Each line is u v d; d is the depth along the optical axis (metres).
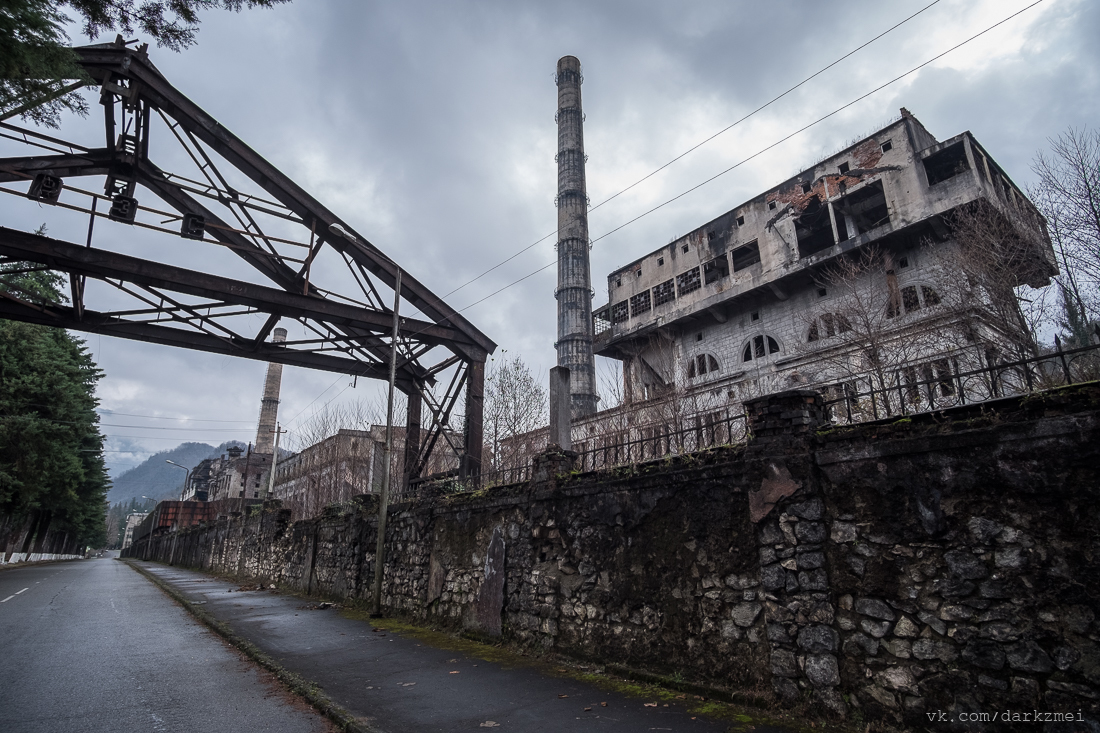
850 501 5.57
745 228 29.38
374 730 5.25
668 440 8.05
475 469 15.19
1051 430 4.51
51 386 31.27
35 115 7.55
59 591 19.77
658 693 6.44
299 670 7.75
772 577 5.95
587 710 5.89
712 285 30.14
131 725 5.53
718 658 6.31
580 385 37.06
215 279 12.95
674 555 7.05
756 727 5.22
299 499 34.75
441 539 11.92
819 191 26.50
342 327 15.05
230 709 6.12
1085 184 10.70
